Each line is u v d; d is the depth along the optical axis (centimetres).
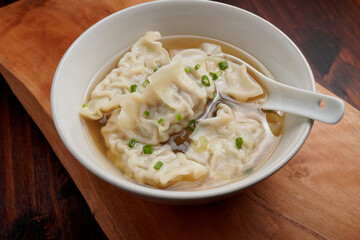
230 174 31
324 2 49
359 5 48
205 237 30
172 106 32
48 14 41
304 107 30
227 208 31
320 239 30
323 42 45
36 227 37
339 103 28
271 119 33
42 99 36
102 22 34
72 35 39
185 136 33
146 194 25
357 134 34
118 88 35
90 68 34
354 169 32
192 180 31
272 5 48
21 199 38
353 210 30
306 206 31
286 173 32
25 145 41
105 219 31
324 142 33
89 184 32
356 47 45
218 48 37
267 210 30
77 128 31
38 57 38
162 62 37
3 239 36
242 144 32
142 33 36
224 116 33
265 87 33
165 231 30
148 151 32
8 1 51
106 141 33
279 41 33
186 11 36
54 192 38
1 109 43
